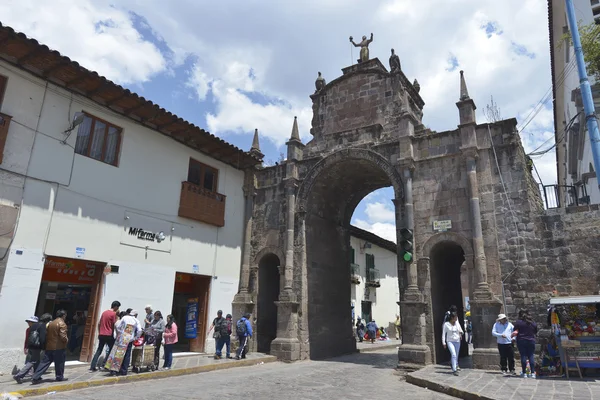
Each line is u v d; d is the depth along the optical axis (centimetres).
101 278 1470
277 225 2170
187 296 2109
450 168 1758
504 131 1666
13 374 1166
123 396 966
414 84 2331
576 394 923
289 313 1969
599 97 1675
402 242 1375
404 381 1362
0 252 1195
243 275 2100
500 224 1585
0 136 1231
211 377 1333
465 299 4266
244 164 2170
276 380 1303
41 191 1317
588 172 2147
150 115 1656
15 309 1209
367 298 3675
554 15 2281
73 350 1592
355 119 2148
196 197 1886
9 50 1259
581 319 1211
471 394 995
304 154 2244
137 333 1260
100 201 1493
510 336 1338
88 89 1471
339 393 1102
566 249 1459
